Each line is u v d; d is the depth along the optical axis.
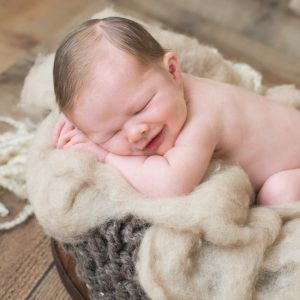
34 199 0.74
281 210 0.71
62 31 1.51
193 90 0.81
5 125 1.19
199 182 0.74
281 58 1.51
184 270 0.63
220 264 0.64
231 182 0.70
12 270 0.93
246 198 0.70
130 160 0.75
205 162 0.75
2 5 1.60
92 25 0.76
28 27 1.52
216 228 0.63
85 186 0.71
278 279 0.64
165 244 0.64
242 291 0.62
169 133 0.75
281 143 0.83
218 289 0.63
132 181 0.74
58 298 0.90
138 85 0.73
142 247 0.64
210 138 0.77
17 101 1.26
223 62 1.06
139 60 0.73
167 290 0.62
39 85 1.01
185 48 1.01
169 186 0.72
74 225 0.69
